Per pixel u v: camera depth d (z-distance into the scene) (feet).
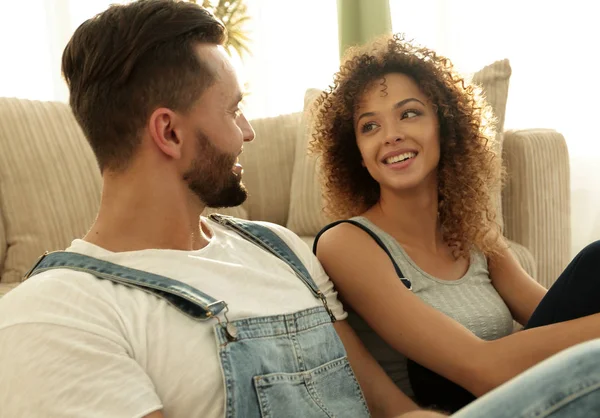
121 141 3.03
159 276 2.91
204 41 3.19
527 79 10.01
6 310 2.64
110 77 3.01
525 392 1.69
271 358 2.97
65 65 3.17
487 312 4.36
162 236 3.09
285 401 2.92
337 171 4.82
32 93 11.05
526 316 4.73
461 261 4.65
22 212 6.53
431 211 4.52
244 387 2.80
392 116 4.35
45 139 6.87
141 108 3.01
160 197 3.07
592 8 9.52
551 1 9.74
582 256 3.65
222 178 3.21
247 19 10.63
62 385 2.47
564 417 1.64
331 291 3.81
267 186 8.34
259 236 3.56
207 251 3.18
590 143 9.73
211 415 2.74
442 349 3.65
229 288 3.08
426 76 4.44
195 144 3.12
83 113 3.07
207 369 2.77
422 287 4.26
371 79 4.44
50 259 2.92
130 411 2.51
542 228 7.26
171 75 3.04
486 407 1.73
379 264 4.00
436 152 4.47
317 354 3.20
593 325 3.45
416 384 4.01
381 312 3.91
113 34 3.03
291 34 11.32
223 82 3.19
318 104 4.85
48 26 10.98
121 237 3.02
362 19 10.73
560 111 9.87
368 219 4.51
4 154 6.59
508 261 4.82
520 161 7.19
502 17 10.07
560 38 9.75
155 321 2.77
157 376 2.71
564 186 7.47
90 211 6.92
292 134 8.48
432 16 10.56
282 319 3.14
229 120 3.21
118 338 2.64
